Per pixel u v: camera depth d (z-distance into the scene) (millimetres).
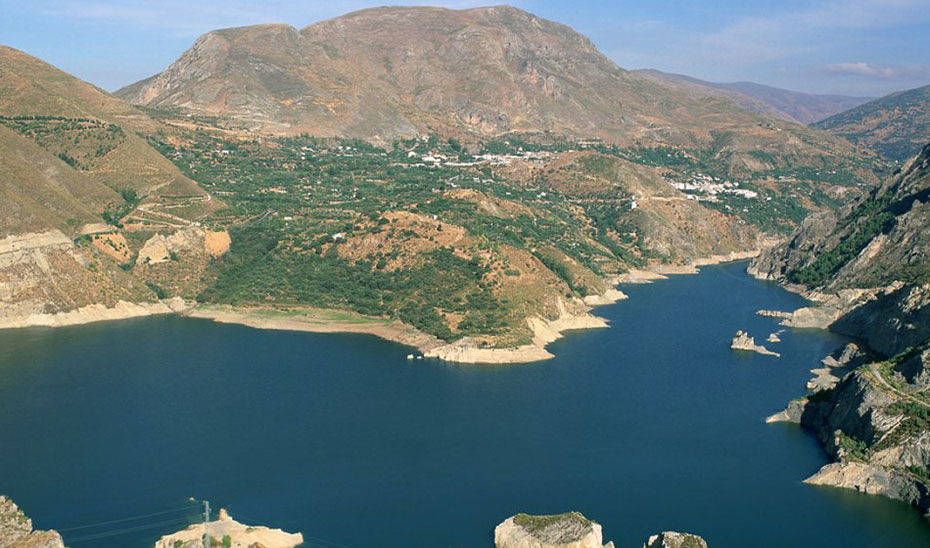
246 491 154375
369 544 137250
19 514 131625
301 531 141000
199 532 135500
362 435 181125
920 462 159875
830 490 160625
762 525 146500
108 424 184125
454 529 142625
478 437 182000
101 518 143500
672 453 176375
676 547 131000
